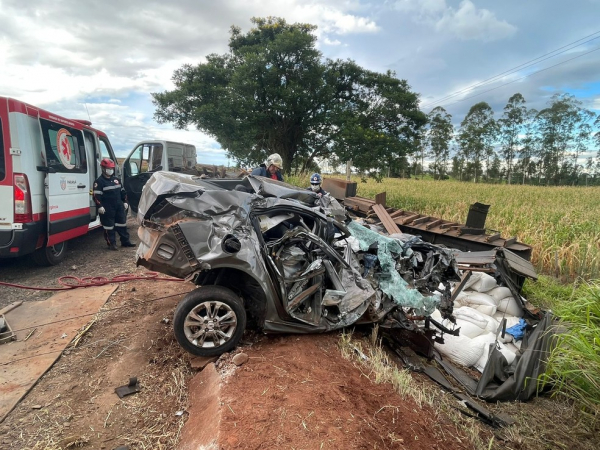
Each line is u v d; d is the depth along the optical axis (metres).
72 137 7.05
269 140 18.00
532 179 72.31
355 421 2.80
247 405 2.75
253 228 3.81
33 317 4.46
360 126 16.44
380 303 4.46
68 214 6.73
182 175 4.49
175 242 3.49
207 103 17.34
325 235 4.26
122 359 3.65
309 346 3.86
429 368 4.69
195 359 3.57
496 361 4.61
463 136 70.38
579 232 10.61
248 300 3.98
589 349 3.60
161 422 2.87
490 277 6.42
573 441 3.74
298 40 15.27
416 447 2.78
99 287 5.52
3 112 5.39
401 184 31.77
